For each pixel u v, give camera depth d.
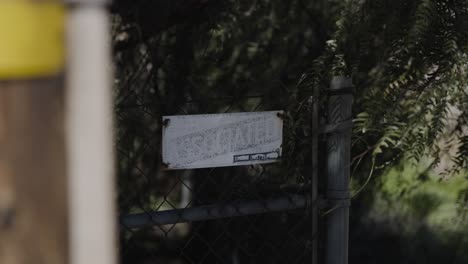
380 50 4.81
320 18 6.36
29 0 1.76
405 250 7.16
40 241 1.83
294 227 5.59
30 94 1.79
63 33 1.82
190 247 6.48
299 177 5.12
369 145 5.17
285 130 4.81
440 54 4.47
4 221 1.80
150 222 4.56
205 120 4.52
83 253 1.89
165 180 6.59
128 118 5.98
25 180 1.80
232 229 6.16
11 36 1.75
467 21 4.53
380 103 4.48
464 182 5.64
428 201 6.74
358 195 6.83
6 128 1.77
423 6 4.39
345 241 5.01
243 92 6.53
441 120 4.60
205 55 6.62
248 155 4.67
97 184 1.88
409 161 5.22
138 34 6.37
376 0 4.70
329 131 4.84
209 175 5.52
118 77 6.39
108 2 1.92
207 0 6.24
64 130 1.83
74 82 1.84
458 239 7.06
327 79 4.84
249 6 6.59
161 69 6.57
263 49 6.63
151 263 6.74
